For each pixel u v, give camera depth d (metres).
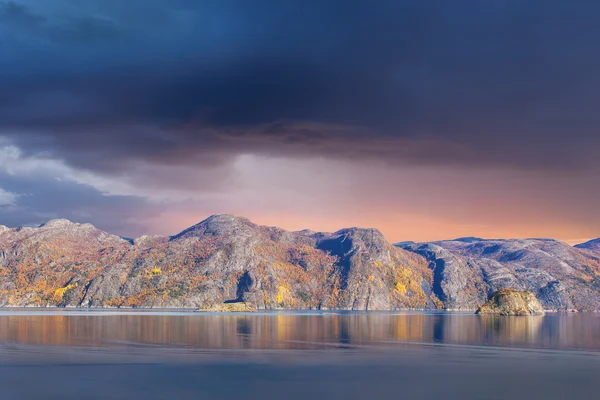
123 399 79.56
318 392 85.00
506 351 133.00
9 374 95.25
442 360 116.12
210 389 85.88
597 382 93.62
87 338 150.88
